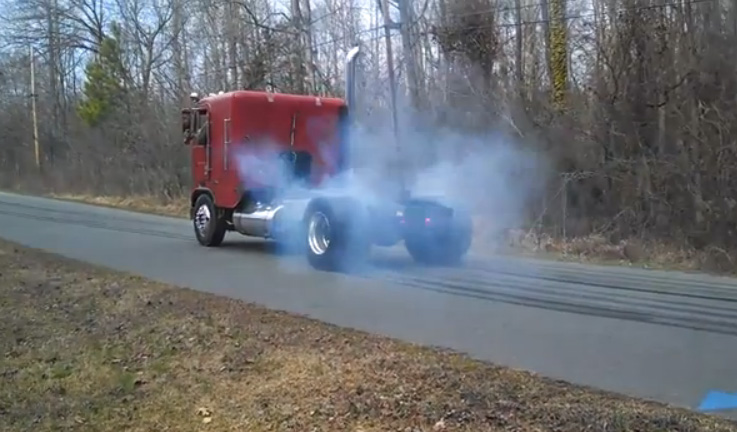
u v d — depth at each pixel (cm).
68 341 737
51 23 4450
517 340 735
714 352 693
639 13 1738
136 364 659
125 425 520
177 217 2491
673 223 1595
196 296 961
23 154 4716
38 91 4806
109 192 3519
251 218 1438
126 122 3697
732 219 1491
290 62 2841
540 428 477
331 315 852
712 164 1561
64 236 1781
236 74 3036
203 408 546
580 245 1590
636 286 1114
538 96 1970
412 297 982
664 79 1678
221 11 3256
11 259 1307
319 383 580
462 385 566
